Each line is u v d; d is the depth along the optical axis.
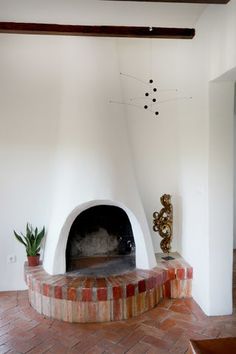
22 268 3.53
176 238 3.76
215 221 2.89
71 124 3.14
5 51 3.35
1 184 3.44
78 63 3.14
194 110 3.17
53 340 2.56
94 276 3.09
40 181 3.49
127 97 3.57
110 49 3.18
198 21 3.04
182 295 3.34
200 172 3.04
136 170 3.63
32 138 3.45
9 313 3.01
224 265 2.93
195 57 3.15
